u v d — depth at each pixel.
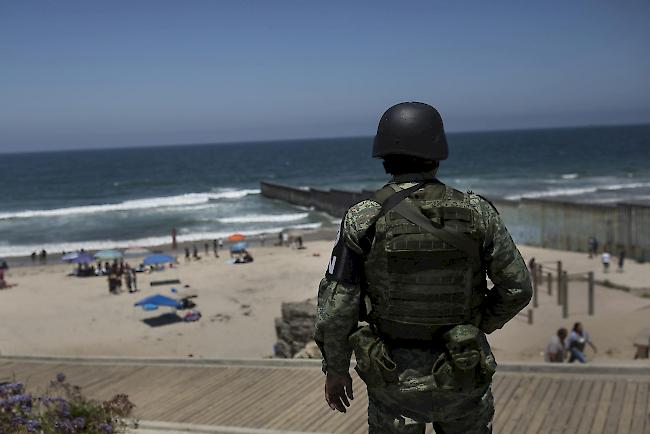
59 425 5.01
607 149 180.25
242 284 34.81
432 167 2.19
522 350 15.99
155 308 27.05
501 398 6.35
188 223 64.69
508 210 38.38
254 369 8.94
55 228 64.31
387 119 2.20
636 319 18.41
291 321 14.97
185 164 191.88
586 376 6.64
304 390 7.77
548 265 30.97
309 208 72.50
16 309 30.53
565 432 5.44
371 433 2.26
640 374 6.48
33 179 146.25
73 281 37.78
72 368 10.55
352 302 2.08
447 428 2.19
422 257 2.01
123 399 5.98
